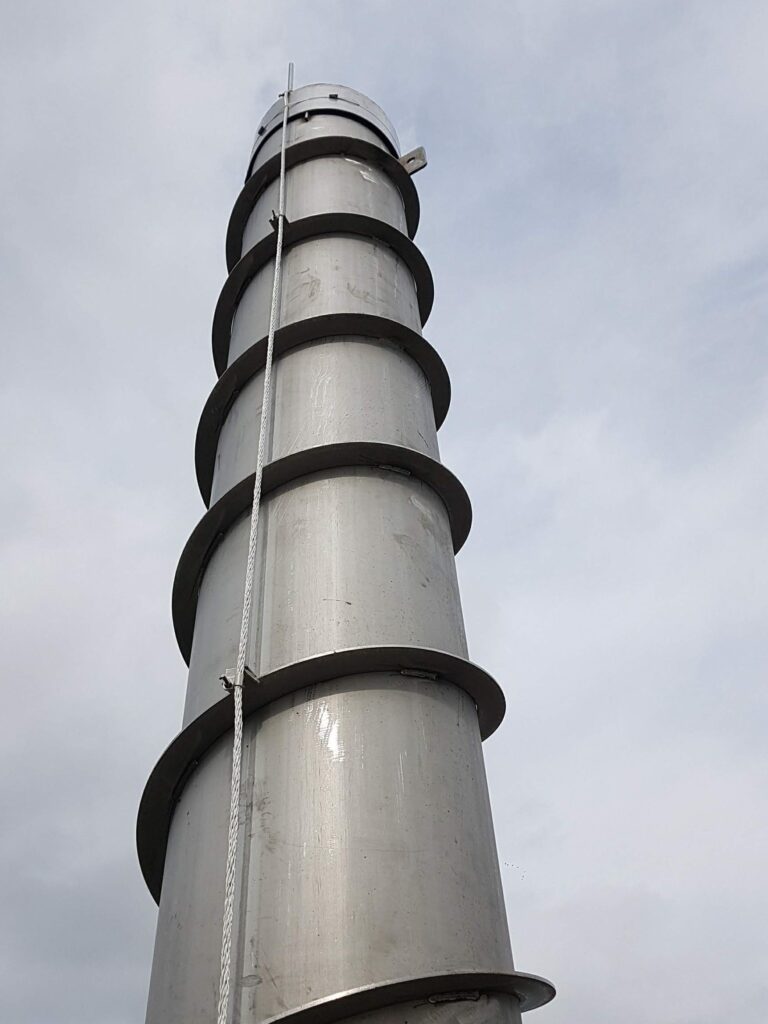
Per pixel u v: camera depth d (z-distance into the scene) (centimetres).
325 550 622
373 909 454
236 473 740
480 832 529
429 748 534
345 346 798
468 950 464
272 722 540
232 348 919
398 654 554
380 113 1228
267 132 1208
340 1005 420
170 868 546
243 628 561
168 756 575
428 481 720
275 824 494
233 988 441
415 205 1159
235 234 1129
